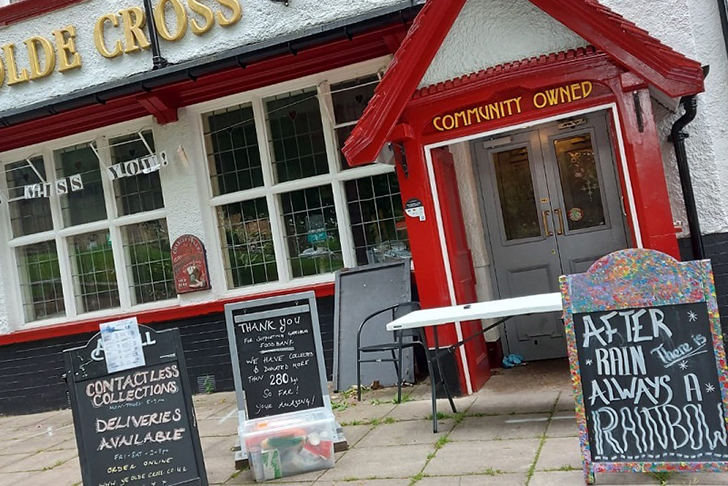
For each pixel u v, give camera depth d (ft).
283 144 26.05
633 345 12.67
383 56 24.22
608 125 22.95
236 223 26.58
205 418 22.76
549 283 23.77
